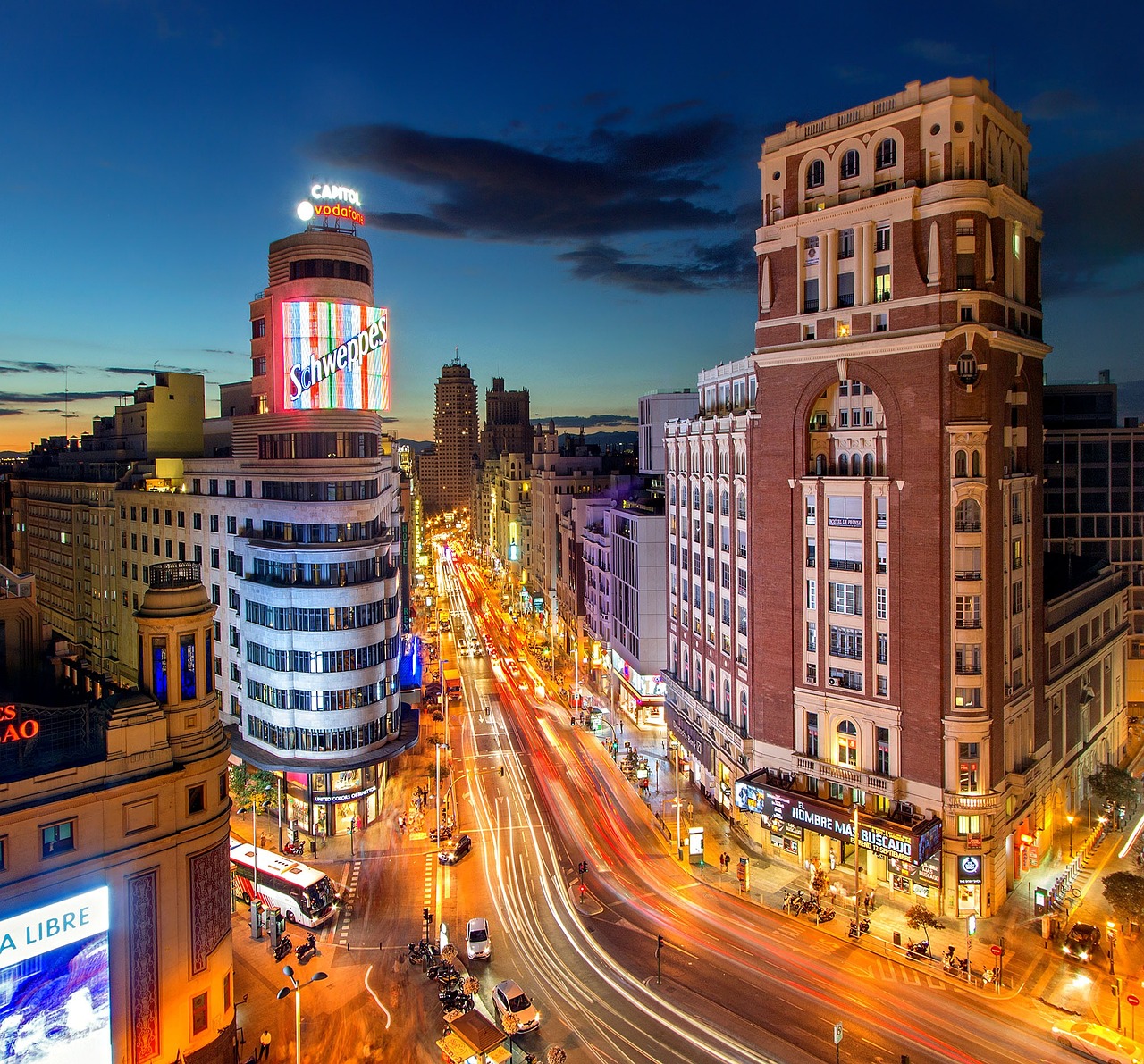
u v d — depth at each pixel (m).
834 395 63.28
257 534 76.62
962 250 55.91
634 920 57.22
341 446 74.00
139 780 38.47
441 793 81.94
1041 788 65.25
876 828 56.41
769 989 48.81
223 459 83.25
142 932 38.84
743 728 72.06
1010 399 60.62
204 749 41.41
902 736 58.62
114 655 103.75
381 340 75.38
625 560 108.81
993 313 56.91
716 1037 44.22
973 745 56.06
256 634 74.50
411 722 83.81
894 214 57.97
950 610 56.41
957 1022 45.50
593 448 192.38
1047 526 101.81
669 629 92.50
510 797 81.12
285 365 72.19
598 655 126.06
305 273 73.00
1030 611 62.78
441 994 47.88
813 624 63.78
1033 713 63.59
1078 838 69.19
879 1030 44.88
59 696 47.69
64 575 117.81
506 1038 41.12
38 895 35.47
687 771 87.38
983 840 55.91
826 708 63.06
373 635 73.62
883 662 59.94
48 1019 35.53
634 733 101.44
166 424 109.25
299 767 69.69
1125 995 47.78
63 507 116.69
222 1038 42.03
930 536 56.62
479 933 52.34
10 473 153.00
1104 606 80.19
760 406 66.44
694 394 113.94
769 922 56.69
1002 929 55.16
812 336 63.19
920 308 56.81
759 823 67.81
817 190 63.34
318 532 72.94
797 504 64.19
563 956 52.66
